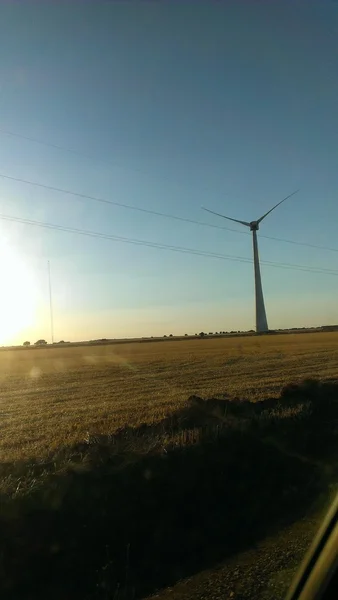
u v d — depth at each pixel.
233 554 7.75
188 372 42.28
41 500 8.10
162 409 19.39
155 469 9.97
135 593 6.81
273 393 23.72
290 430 14.65
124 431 14.30
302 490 10.73
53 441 14.27
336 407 19.66
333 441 14.87
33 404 26.89
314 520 8.84
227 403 18.12
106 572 7.13
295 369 40.50
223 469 11.01
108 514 8.38
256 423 14.45
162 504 9.16
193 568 7.43
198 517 9.15
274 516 9.32
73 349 114.94
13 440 15.53
